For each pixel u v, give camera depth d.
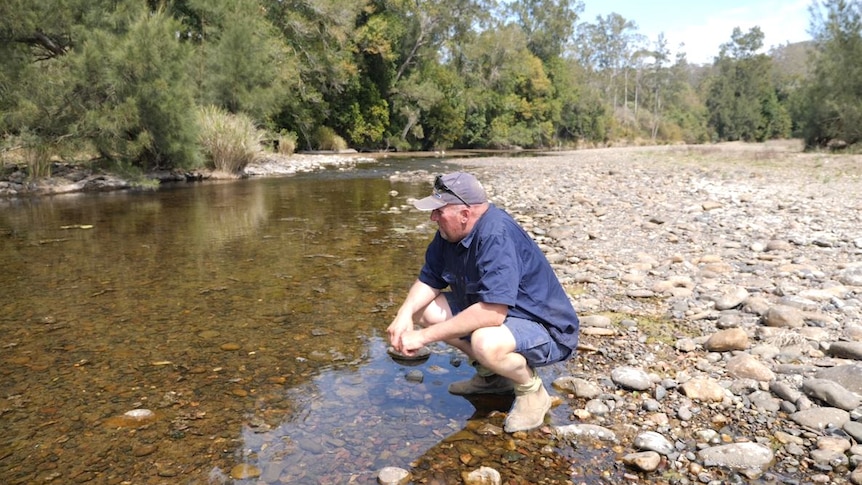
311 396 2.85
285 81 23.55
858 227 6.96
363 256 5.86
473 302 2.77
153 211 8.78
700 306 4.27
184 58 12.55
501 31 42.22
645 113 75.62
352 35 28.42
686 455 2.35
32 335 3.62
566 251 6.17
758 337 3.58
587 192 11.06
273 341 3.56
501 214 2.69
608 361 3.33
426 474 2.21
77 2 11.27
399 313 2.92
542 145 50.19
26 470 2.21
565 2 52.53
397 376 3.10
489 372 2.89
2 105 10.65
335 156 24.58
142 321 3.88
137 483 2.13
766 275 5.02
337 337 3.65
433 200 2.65
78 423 2.57
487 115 42.12
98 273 5.12
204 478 2.17
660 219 7.64
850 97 20.05
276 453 2.34
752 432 2.53
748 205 8.78
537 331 2.63
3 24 10.67
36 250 6.03
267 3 25.25
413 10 33.38
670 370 3.19
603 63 77.12
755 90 71.94
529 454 2.37
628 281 4.96
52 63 11.16
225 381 3.00
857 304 4.10
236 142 14.52
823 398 2.71
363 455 2.34
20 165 11.58
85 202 9.77
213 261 5.59
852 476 2.12
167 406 2.73
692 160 18.84
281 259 5.70
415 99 33.44
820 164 15.59
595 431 2.53
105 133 11.24
